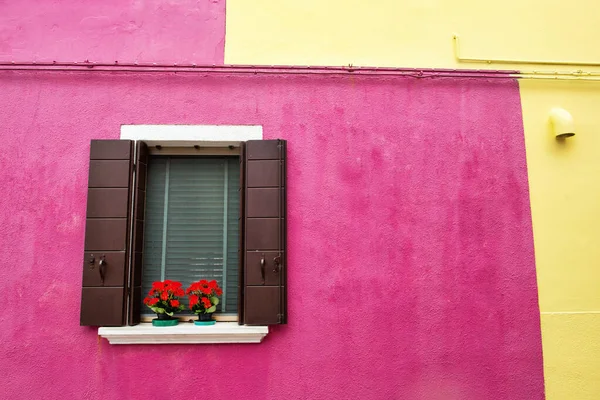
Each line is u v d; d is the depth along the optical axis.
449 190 3.43
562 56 3.66
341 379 3.18
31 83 3.37
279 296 3.16
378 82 3.52
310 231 3.31
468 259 3.36
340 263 3.29
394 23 3.62
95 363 3.09
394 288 3.29
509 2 3.67
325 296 3.25
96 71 3.38
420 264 3.33
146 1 3.52
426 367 3.22
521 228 3.42
